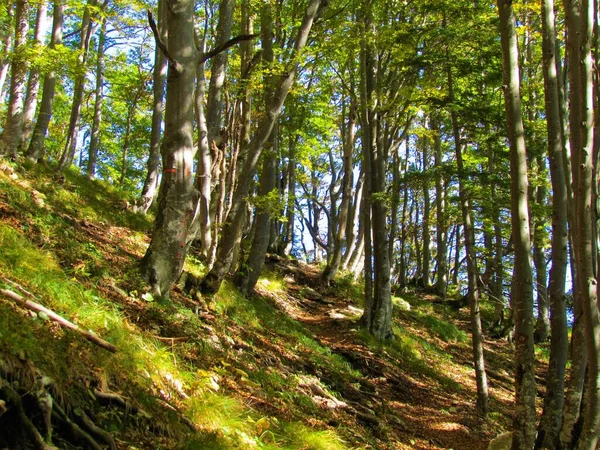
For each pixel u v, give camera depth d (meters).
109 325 5.31
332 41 13.17
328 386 9.16
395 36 12.41
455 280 29.41
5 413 3.11
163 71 15.79
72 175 14.56
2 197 8.16
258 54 11.25
